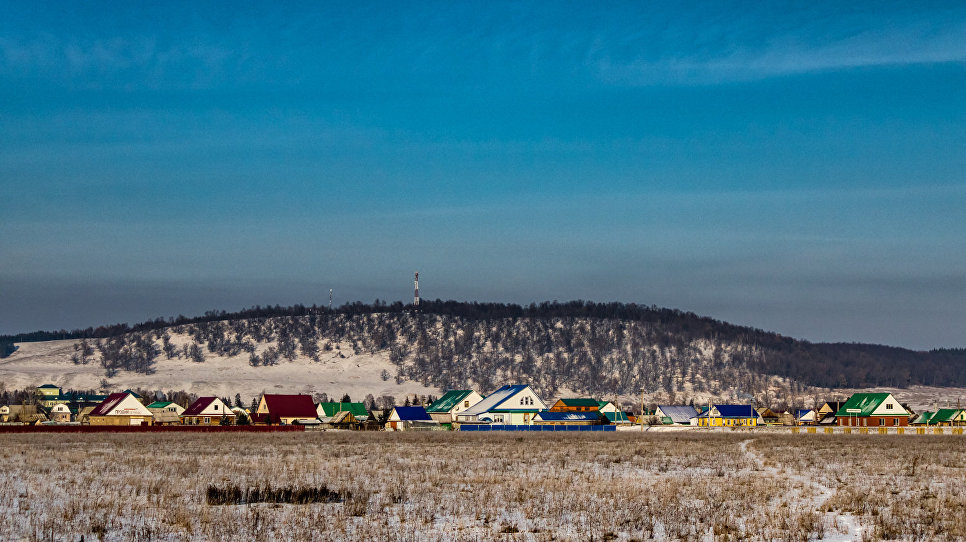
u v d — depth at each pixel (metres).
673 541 27.53
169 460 57.81
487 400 171.62
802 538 27.47
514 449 77.69
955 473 52.47
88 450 72.25
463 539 27.34
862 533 28.97
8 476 45.78
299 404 182.88
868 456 69.19
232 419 176.25
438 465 55.62
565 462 59.53
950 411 187.62
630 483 43.50
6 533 27.38
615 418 188.12
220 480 43.78
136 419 171.00
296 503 34.53
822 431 145.25
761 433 133.88
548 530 29.06
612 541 27.53
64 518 29.73
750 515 32.78
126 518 30.58
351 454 68.75
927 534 28.47
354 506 32.81
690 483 44.44
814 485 44.97
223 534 27.20
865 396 186.25
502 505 34.91
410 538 27.33
